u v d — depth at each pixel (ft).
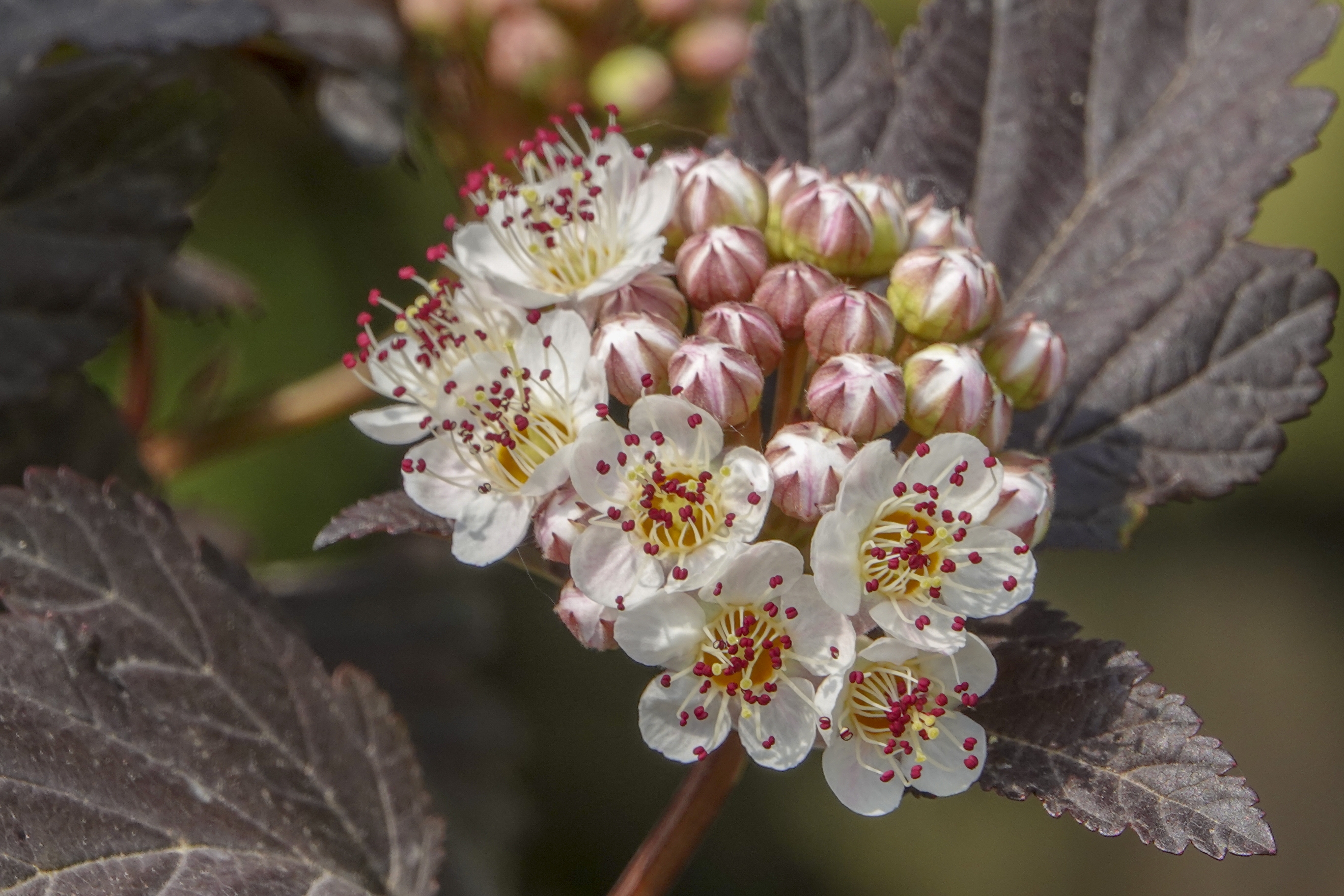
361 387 0.71
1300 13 0.65
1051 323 0.65
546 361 0.59
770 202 0.61
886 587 0.57
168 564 0.60
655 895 0.60
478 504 0.58
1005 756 0.58
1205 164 0.65
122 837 0.58
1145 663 0.58
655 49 0.73
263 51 0.69
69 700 0.58
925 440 0.59
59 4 0.64
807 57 0.67
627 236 0.60
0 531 0.59
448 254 0.60
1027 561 0.57
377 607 0.76
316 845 0.60
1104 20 0.66
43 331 0.64
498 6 0.69
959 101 0.66
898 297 0.60
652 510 0.57
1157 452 0.64
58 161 0.64
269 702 0.60
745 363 0.58
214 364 0.72
